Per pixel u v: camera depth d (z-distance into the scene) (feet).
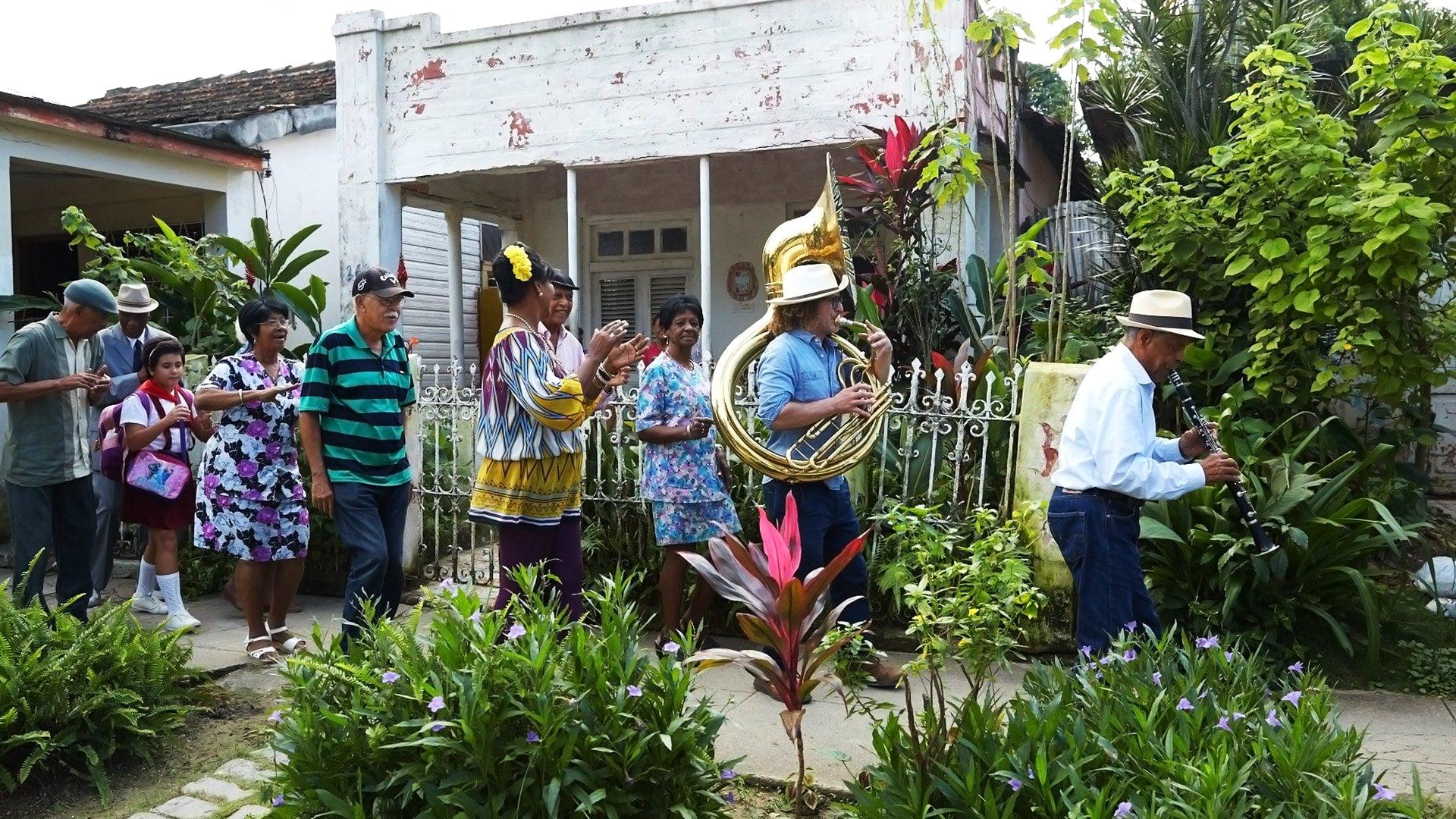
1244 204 17.65
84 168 27.45
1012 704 9.17
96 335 15.96
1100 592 11.23
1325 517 14.38
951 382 18.15
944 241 24.59
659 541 15.28
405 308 36.91
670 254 34.83
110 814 10.91
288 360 17.07
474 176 33.12
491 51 29.07
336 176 32.48
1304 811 7.55
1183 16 22.70
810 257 14.30
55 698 11.60
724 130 26.68
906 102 24.75
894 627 16.26
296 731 8.87
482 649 8.75
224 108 35.76
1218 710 8.76
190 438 20.18
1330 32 23.18
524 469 11.66
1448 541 19.04
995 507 16.52
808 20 25.67
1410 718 12.72
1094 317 21.81
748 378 17.31
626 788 8.60
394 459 14.16
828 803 10.53
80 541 15.61
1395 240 14.66
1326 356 17.52
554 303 14.80
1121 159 22.29
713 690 14.15
